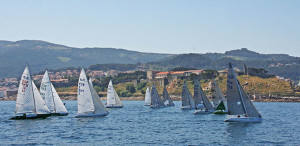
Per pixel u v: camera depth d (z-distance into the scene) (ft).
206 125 258.57
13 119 290.15
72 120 286.46
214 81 350.02
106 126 253.03
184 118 319.47
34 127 241.96
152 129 238.27
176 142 184.44
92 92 312.09
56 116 318.45
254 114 257.34
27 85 266.98
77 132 219.82
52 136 203.21
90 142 183.73
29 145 174.81
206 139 193.88
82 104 299.38
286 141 187.42
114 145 175.22
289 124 269.03
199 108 357.20
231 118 258.37
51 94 307.58
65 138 196.24
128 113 397.60
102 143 180.86
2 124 258.37
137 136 205.05
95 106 311.47
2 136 202.59
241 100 249.75
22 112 266.98
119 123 275.18
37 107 276.00
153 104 520.42
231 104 249.34
